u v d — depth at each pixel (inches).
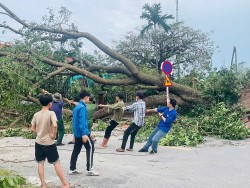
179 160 332.5
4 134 522.6
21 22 677.9
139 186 237.9
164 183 245.9
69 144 431.5
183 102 687.1
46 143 223.3
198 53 1249.4
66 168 292.8
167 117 365.1
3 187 217.0
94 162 317.1
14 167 296.7
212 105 623.8
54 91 719.1
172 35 1262.3
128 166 301.4
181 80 838.5
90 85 797.2
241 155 362.3
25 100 616.4
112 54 700.7
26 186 234.2
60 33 699.4
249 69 778.8
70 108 729.6
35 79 639.1
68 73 687.1
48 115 224.2
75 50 731.4
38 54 644.7
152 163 316.8
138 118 373.7
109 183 245.0
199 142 457.4
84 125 260.7
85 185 239.3
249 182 250.8
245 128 515.2
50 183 243.8
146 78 704.4
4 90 573.0
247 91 720.3
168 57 1268.5
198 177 264.5
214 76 655.1
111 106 395.5
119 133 559.2
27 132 525.7
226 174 275.1
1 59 589.6
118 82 708.7
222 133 511.8
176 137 444.8
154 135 375.6
